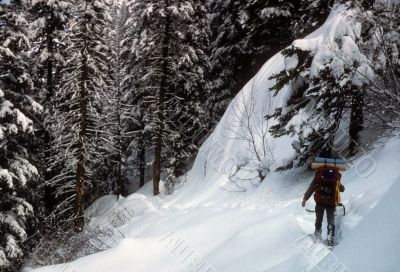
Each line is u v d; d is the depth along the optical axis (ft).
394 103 32.40
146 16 67.56
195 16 71.00
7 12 53.42
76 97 61.05
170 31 68.13
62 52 70.85
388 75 33.14
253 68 76.79
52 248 42.68
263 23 68.23
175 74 71.31
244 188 46.24
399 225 15.60
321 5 52.26
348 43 34.01
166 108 74.59
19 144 54.39
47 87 70.90
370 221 17.78
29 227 56.39
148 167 116.26
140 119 84.38
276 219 28.22
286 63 38.83
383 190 25.09
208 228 31.71
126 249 28.09
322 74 34.27
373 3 36.81
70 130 62.13
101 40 62.23
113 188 96.02
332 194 22.54
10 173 49.57
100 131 62.13
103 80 65.10
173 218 41.60
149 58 68.80
